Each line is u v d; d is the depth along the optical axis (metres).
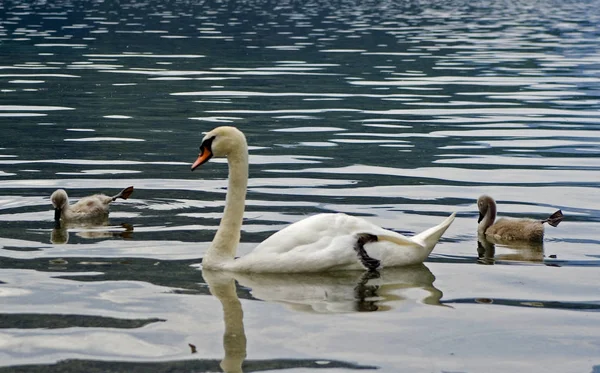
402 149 21.00
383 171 18.58
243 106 27.34
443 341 9.69
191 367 8.90
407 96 29.77
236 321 10.15
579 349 9.54
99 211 14.73
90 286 11.25
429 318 10.38
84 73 34.34
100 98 28.41
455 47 45.97
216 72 35.19
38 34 49.78
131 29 53.88
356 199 16.17
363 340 9.66
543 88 31.91
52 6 74.94
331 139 22.17
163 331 9.81
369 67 37.50
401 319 10.31
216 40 47.94
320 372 8.84
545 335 9.91
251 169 18.62
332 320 10.24
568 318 10.44
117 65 36.97
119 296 10.91
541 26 60.94
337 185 17.25
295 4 84.06
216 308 10.58
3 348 9.30
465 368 9.01
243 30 54.31
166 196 16.22
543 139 22.39
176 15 66.69
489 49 45.09
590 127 24.09
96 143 21.19
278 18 65.38
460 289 11.43
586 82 33.50
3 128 22.98
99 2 81.69
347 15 69.69
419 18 67.38
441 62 39.53
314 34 52.28
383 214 15.18
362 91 30.86
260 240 13.42
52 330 9.79
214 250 12.14
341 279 11.75
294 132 23.09
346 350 9.39
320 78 33.97
